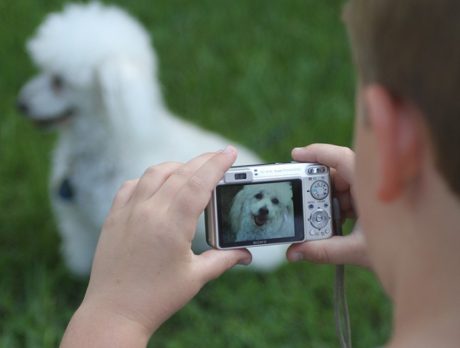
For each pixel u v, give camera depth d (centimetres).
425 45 67
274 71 511
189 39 552
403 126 70
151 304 115
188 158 333
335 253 132
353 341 291
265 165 133
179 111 475
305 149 136
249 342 290
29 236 360
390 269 82
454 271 73
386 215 80
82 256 335
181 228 116
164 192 120
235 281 332
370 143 79
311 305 309
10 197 390
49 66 331
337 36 558
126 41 334
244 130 450
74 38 327
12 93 483
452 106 66
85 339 113
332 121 448
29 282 324
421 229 75
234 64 520
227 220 130
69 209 336
